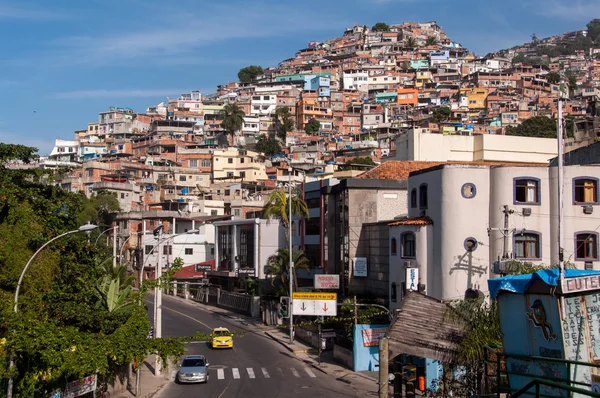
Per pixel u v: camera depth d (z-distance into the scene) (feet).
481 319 85.05
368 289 188.34
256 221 262.88
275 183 435.53
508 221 144.36
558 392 59.00
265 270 226.58
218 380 143.54
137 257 323.16
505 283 64.18
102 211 336.49
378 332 155.84
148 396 127.44
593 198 144.66
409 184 165.48
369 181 195.93
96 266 136.56
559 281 58.80
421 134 244.83
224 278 288.51
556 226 144.05
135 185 391.65
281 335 205.57
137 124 636.48
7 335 85.71
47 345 91.61
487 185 148.36
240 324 224.94
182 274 308.81
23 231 111.55
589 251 143.64
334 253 210.38
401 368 97.50
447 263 147.33
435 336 82.94
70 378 103.86
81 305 118.62
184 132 594.65
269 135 614.34
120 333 111.45
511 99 635.25
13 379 88.17
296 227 236.02
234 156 468.75
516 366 64.13
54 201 128.67
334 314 153.38
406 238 157.79
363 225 193.36
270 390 132.57
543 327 60.75
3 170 126.00
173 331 204.74
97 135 628.28
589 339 58.54
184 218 329.31
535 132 482.28
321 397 125.90
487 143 241.55
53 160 499.10
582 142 213.66
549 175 145.48
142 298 127.85
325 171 424.05
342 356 162.50
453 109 633.20
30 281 108.68
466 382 87.25
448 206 148.25
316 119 639.76
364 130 612.29
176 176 438.81
